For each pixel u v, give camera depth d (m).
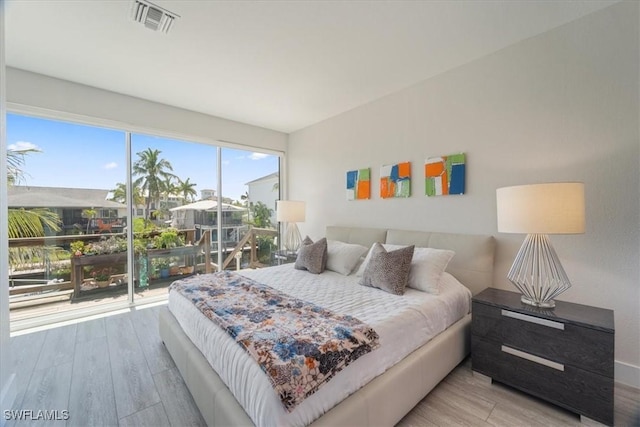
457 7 1.88
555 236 2.11
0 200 1.60
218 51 2.39
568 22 2.04
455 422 1.55
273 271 2.95
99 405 1.69
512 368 1.78
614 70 1.88
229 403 1.26
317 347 1.25
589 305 1.95
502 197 1.86
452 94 2.69
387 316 1.67
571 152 2.05
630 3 1.82
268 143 4.61
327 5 1.86
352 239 3.47
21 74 2.69
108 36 2.19
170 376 1.97
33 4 1.83
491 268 2.38
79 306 3.11
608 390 1.46
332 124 4.02
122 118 3.26
